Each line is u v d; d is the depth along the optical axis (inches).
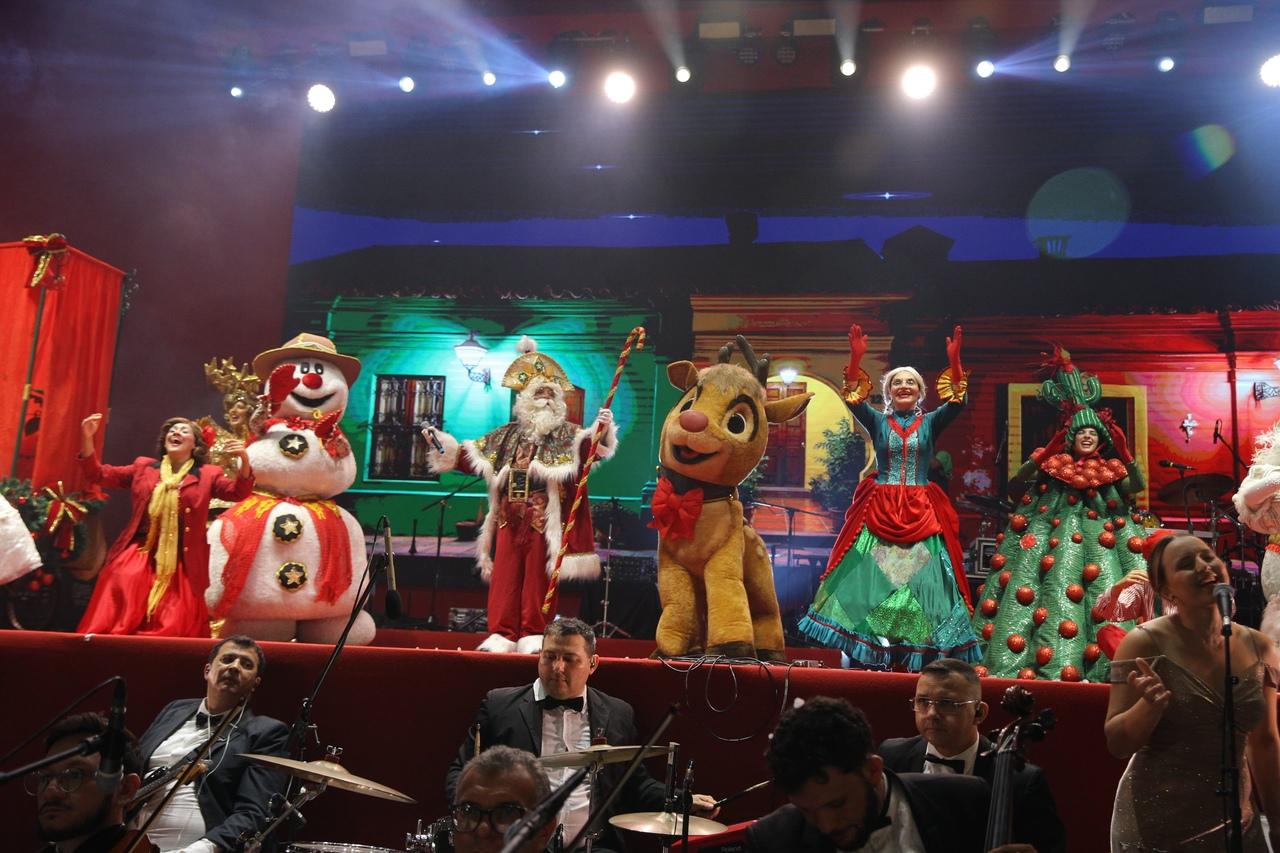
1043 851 131.7
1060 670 233.6
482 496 445.4
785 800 203.3
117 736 114.1
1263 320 420.2
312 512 258.1
